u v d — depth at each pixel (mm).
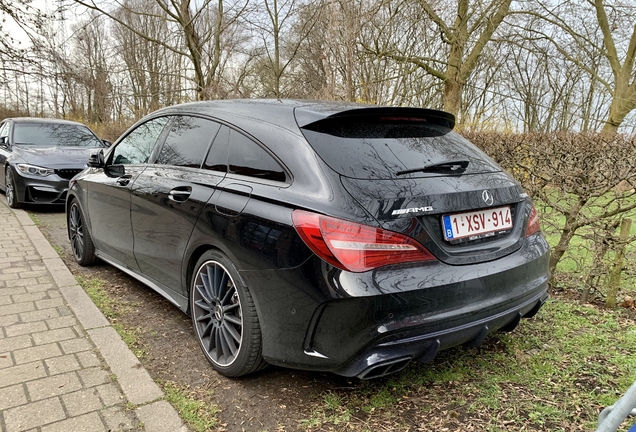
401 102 8352
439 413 2264
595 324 3328
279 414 2258
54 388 2400
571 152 4262
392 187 2109
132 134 3859
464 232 2234
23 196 6992
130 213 3461
